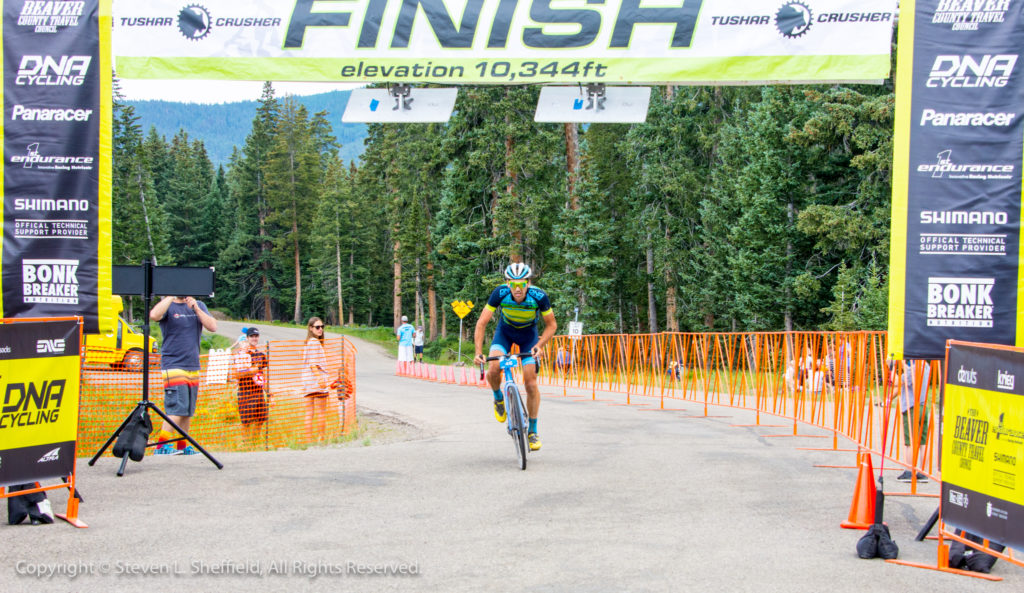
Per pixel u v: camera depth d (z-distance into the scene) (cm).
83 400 1027
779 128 3453
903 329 616
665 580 447
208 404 1285
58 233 710
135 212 7006
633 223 4406
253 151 10094
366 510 612
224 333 5903
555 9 898
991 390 469
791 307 3409
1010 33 611
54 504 624
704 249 4131
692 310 4138
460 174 3988
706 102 4328
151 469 786
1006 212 607
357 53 916
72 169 711
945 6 618
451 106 939
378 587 430
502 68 903
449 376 2523
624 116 909
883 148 2930
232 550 499
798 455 937
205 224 10550
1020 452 448
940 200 614
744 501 666
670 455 912
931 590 444
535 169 3653
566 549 508
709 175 4369
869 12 862
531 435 849
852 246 3034
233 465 812
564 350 2211
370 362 4053
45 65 711
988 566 484
